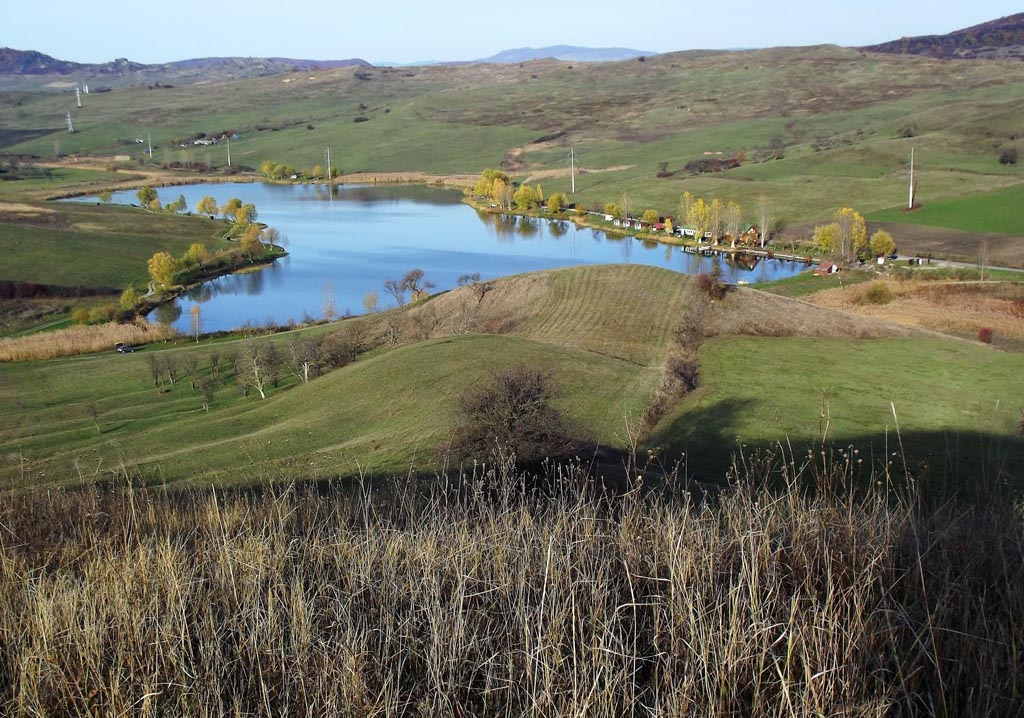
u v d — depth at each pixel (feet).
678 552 19.52
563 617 18.49
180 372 156.25
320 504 33.88
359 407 105.81
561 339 143.02
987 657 15.85
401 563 23.20
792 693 16.02
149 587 22.13
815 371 113.70
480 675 18.35
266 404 122.93
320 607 21.09
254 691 18.35
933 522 21.91
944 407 95.91
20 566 24.75
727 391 103.96
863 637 16.43
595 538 22.35
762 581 19.19
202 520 31.58
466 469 64.18
